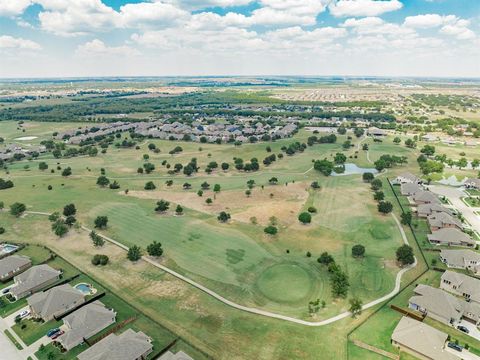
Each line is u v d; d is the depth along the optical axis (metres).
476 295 91.69
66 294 91.44
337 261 112.31
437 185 183.88
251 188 179.75
